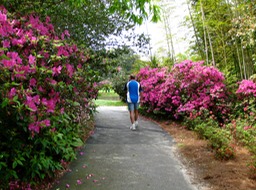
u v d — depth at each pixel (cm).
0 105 206
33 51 257
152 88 880
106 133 599
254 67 988
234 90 684
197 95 715
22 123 226
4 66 212
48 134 261
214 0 990
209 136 495
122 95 1603
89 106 443
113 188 307
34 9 357
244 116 610
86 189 303
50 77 260
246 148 468
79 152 443
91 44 700
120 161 405
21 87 214
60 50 298
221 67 1227
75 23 573
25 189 273
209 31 1182
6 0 307
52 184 312
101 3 621
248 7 708
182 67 769
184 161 413
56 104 286
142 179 337
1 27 242
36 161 261
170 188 312
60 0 434
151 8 372
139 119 876
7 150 254
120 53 745
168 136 589
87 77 345
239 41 1064
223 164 389
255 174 335
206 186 318
